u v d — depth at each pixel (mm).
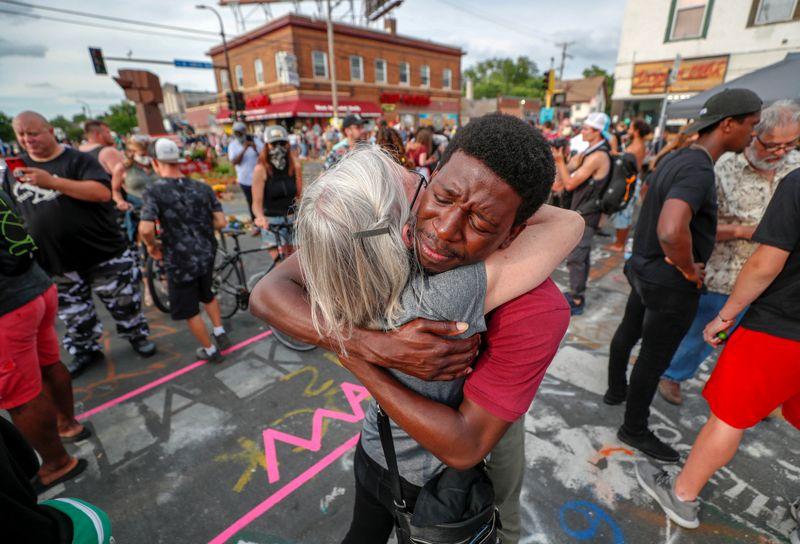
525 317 780
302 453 2246
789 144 1828
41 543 892
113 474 2135
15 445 1056
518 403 816
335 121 17188
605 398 2516
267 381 2889
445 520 886
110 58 15938
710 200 1728
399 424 828
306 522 1853
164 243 2705
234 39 23188
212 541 1784
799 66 3711
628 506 1865
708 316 2307
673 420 2375
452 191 662
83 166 2658
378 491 1076
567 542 1718
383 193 717
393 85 24828
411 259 758
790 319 1354
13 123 2447
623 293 4129
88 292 2951
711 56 11695
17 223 1729
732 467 2043
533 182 669
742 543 1692
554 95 14719
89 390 2832
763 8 10727
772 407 1459
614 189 3344
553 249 825
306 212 739
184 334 3584
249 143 5547
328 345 862
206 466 2176
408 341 749
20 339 1794
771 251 1320
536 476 2029
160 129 11906
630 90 13367
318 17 21766
